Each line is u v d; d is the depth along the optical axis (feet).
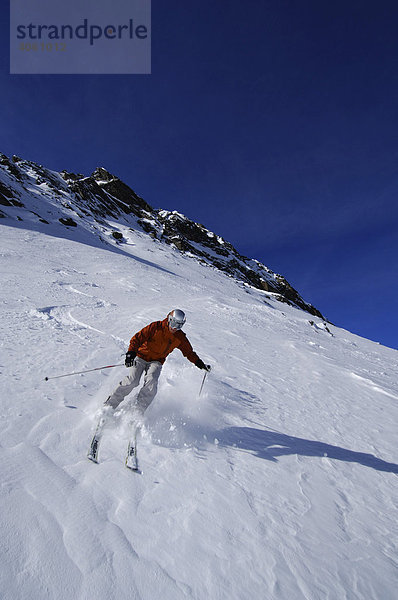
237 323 36.91
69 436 8.21
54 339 16.34
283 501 7.63
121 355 15.66
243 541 6.11
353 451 11.07
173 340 11.66
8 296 25.50
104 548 5.26
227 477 8.05
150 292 49.14
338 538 6.82
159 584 4.89
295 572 5.70
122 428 9.34
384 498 8.67
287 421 12.59
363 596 5.55
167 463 8.08
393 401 18.06
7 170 168.04
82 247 89.51
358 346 68.64
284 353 25.34
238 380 16.63
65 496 6.15
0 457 6.75
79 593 4.48
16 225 98.63
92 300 31.73
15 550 4.85
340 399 16.63
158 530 5.90
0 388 9.89
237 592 5.05
